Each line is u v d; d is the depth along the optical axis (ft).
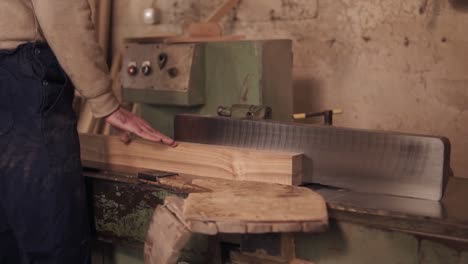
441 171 5.28
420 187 5.39
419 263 4.78
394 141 5.50
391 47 9.36
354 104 9.86
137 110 11.00
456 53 8.80
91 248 6.67
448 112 9.02
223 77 8.09
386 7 9.30
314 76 10.17
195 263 6.00
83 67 5.76
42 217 5.94
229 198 5.28
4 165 5.84
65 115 6.00
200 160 6.40
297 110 10.43
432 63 9.04
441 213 4.85
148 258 5.51
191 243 5.99
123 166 6.98
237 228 4.81
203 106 8.36
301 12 10.09
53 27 5.52
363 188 5.70
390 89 9.48
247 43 7.83
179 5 11.41
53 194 5.89
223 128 6.56
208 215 4.88
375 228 4.97
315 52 10.09
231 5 9.26
